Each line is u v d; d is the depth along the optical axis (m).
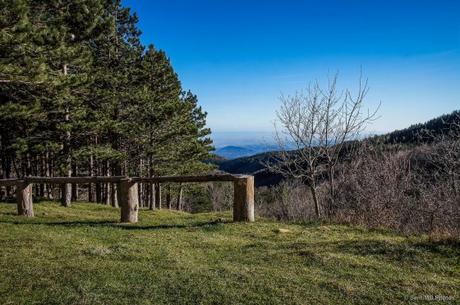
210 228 10.70
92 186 30.62
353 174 14.34
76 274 6.42
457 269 6.54
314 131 14.66
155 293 5.60
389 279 6.09
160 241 9.08
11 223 11.83
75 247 8.35
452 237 7.85
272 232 10.11
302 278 6.18
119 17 26.33
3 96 18.61
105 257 7.55
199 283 5.96
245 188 11.59
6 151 22.53
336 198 14.52
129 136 26.02
